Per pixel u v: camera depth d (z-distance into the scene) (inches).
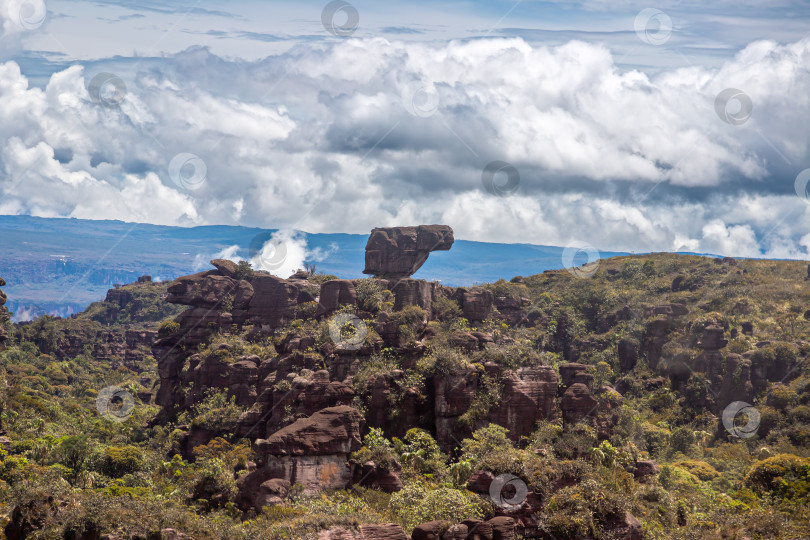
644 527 3009.4
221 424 4611.2
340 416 3572.8
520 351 4530.0
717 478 4448.8
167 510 2795.3
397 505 3078.2
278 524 2662.4
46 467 3791.8
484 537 2642.7
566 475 3080.7
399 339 4771.2
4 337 5497.1
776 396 5580.7
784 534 3024.1
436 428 4215.1
